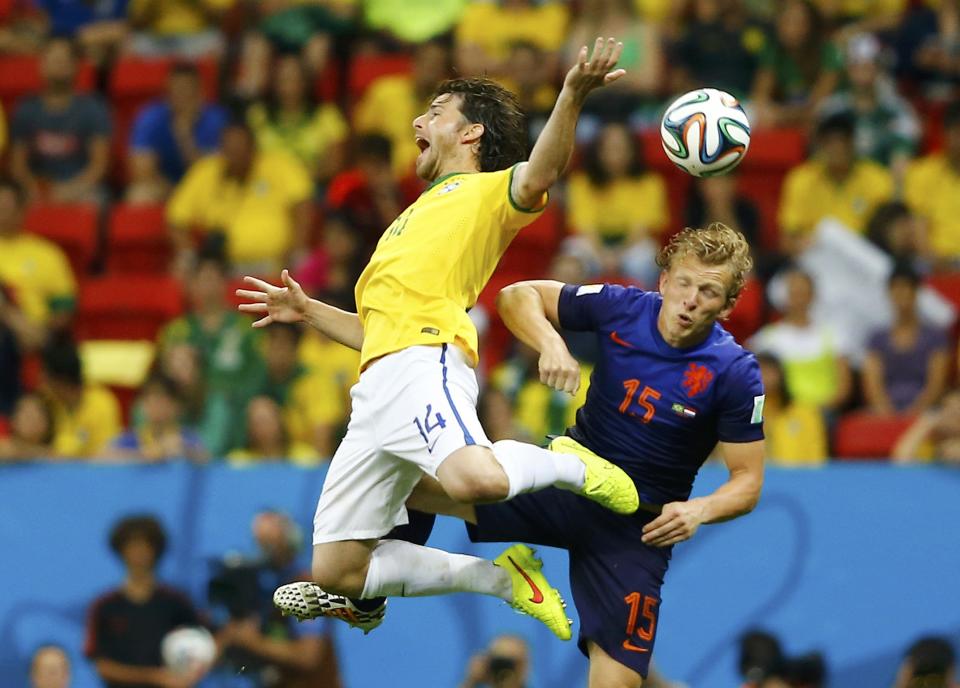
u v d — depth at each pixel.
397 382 16.95
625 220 37.00
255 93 42.12
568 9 43.88
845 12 43.94
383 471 17.33
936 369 32.53
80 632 28.81
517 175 17.12
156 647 28.48
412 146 40.00
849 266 34.59
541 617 18.05
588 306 18.22
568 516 18.39
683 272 17.33
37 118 42.78
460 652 27.97
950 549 27.41
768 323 34.84
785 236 37.38
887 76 41.19
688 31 41.19
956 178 37.78
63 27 47.91
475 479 16.33
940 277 35.50
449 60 40.69
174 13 46.62
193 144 41.94
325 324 19.30
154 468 29.31
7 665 28.94
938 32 42.44
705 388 17.73
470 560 18.08
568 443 17.95
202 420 32.66
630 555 18.30
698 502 17.59
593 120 39.44
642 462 17.98
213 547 28.83
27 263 38.56
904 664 27.14
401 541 18.02
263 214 38.56
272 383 32.88
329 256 34.91
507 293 18.27
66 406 32.91
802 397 32.41
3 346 34.94
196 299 34.59
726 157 17.25
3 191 38.69
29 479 29.53
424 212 17.53
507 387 31.77
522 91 40.12
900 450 30.19
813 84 41.28
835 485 27.91
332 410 32.62
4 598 29.11
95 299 38.72
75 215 40.91
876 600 27.45
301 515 28.83
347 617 18.66
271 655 28.08
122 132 45.12
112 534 29.08
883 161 38.75
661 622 27.80
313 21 44.19
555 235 37.62
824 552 27.70
